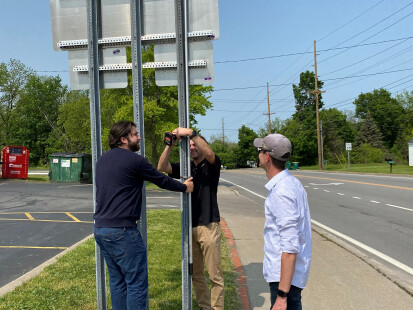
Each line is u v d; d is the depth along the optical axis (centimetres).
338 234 815
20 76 5950
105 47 341
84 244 660
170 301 402
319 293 439
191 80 318
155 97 2491
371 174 2959
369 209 1162
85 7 345
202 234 341
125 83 337
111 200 280
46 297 412
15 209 1176
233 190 2005
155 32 328
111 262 294
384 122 8500
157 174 287
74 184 2102
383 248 693
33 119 6322
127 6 336
